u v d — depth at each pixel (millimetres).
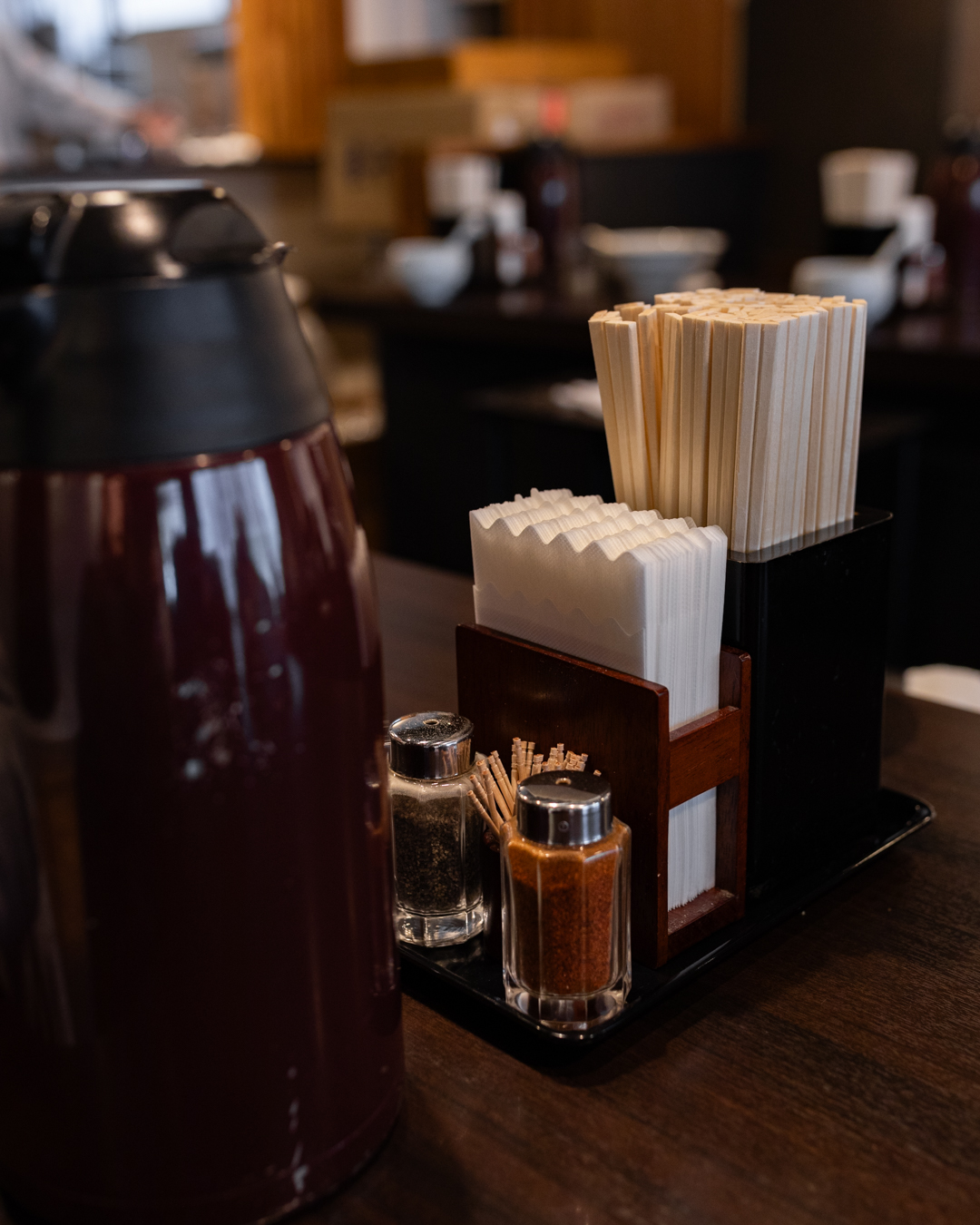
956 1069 544
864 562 678
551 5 5730
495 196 3885
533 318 3154
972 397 2844
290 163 5004
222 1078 431
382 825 472
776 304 656
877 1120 514
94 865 397
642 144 4270
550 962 555
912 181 5121
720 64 5363
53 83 4379
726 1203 472
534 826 538
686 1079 543
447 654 1025
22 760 392
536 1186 483
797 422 625
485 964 621
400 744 616
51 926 408
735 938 638
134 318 364
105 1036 418
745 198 4953
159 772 388
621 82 4793
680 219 4555
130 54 4668
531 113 4160
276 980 431
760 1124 514
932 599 3090
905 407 2918
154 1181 439
